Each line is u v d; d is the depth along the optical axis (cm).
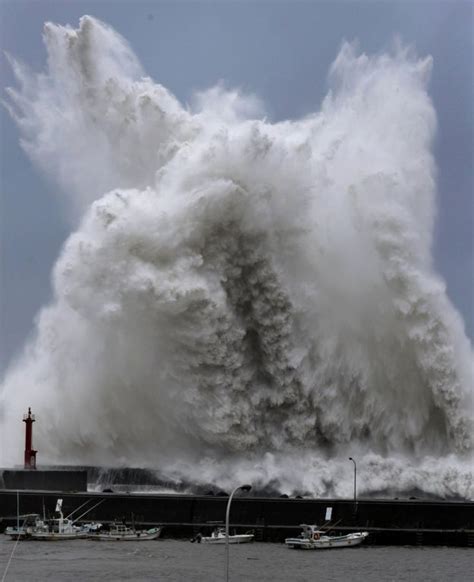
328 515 16325
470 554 15425
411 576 14025
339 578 13875
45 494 17275
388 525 16250
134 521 16850
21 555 15400
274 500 16500
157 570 14300
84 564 14712
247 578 13862
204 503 16738
